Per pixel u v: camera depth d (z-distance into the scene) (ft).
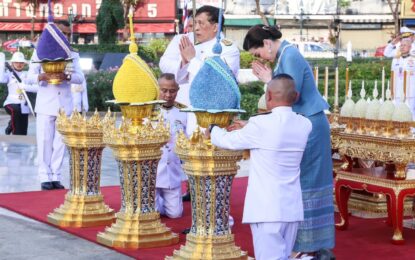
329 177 20.97
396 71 42.29
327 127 20.86
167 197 27.61
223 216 20.90
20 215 28.27
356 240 24.76
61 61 31.68
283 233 18.52
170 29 149.38
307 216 20.52
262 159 18.21
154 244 23.41
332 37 128.47
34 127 62.49
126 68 22.75
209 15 24.82
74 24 150.30
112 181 35.91
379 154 24.47
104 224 26.48
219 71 20.03
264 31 20.71
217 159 20.26
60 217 26.45
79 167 26.43
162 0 149.28
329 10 146.51
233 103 20.15
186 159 20.66
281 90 18.39
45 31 31.53
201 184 20.63
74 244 23.98
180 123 27.22
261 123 18.21
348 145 25.71
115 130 23.20
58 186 33.63
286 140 18.17
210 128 19.92
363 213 28.58
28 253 22.81
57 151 33.32
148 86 22.76
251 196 18.34
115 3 87.10
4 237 24.82
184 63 25.58
